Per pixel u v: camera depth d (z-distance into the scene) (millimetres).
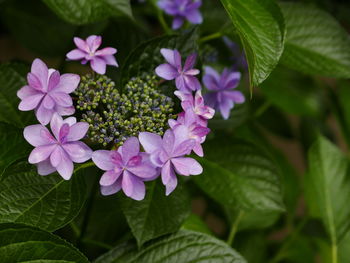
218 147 766
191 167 589
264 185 759
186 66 640
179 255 682
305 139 1056
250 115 1004
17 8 944
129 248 684
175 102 661
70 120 594
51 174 627
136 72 688
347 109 1001
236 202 753
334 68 743
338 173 875
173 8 777
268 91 975
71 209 623
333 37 752
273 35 634
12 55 1340
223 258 682
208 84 700
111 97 628
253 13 640
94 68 638
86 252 815
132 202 678
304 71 743
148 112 630
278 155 948
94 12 713
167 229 674
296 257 950
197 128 597
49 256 604
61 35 956
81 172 638
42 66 605
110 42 789
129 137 602
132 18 718
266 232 981
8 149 656
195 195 911
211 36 766
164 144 577
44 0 711
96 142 630
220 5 850
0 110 699
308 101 999
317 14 756
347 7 1081
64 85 603
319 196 869
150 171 583
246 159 764
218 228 1275
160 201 684
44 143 585
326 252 935
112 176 585
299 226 942
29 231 594
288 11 755
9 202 614
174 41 690
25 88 603
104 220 817
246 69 819
